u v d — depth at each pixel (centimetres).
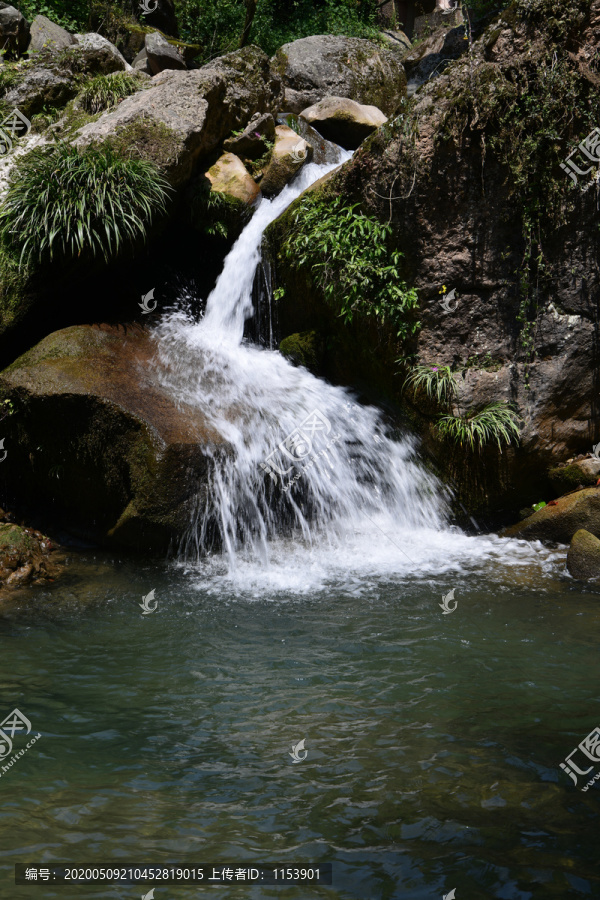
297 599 643
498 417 785
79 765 399
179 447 718
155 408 752
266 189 1030
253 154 1055
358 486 859
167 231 967
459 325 796
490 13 1383
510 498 821
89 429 743
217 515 755
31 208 820
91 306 885
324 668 512
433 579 684
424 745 415
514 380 794
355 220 798
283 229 885
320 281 838
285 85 1422
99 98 1030
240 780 385
